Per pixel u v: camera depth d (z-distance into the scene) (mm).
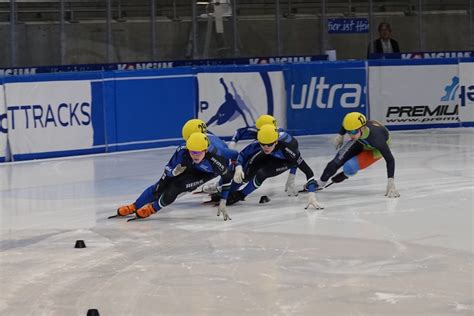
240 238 8672
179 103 16859
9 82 14836
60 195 11570
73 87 15516
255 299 6457
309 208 10242
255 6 22469
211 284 6922
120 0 21547
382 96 18594
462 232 8727
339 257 7758
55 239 8852
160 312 6168
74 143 15578
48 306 6395
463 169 13078
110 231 9188
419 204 10344
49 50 20891
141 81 16328
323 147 16109
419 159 14305
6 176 13398
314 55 21219
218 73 17281
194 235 8867
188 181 9523
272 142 9633
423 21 22969
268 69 17812
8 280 7195
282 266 7473
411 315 5996
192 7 21438
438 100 18891
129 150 16250
